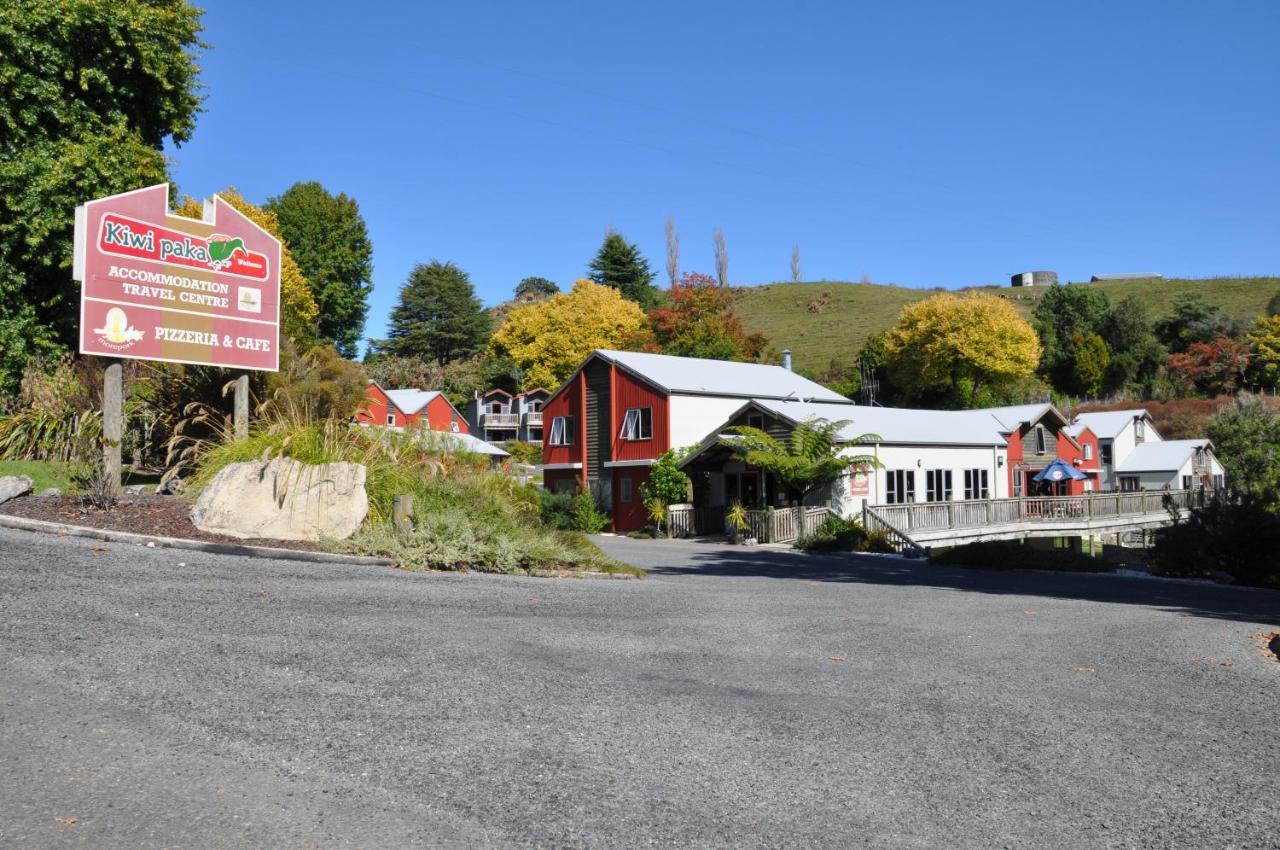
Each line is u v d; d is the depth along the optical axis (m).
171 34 21.83
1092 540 34.03
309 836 3.39
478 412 70.00
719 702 5.59
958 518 29.64
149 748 4.16
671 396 33.00
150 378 15.31
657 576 15.03
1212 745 5.08
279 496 11.53
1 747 4.01
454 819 3.60
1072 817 3.92
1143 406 58.22
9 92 18.92
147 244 12.48
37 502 11.52
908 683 6.42
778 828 3.67
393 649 6.43
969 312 57.44
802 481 28.38
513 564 12.30
